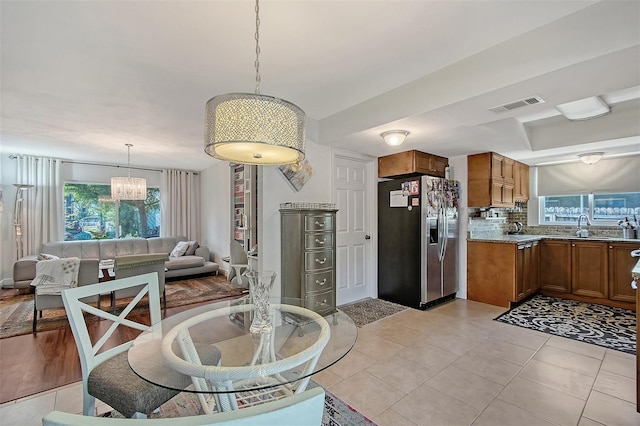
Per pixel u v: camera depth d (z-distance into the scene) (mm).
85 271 3420
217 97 1407
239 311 2123
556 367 2375
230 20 1658
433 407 1899
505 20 1687
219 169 6086
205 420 517
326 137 3457
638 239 3939
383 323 3338
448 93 2217
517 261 3850
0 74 2264
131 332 3188
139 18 1631
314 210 3117
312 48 1954
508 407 1896
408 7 1567
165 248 6211
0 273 4992
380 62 2145
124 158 5574
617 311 3719
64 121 3359
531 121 3750
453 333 3049
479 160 4184
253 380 1406
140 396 1339
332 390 2084
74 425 483
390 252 4227
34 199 5305
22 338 2986
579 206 4824
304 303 2352
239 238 5457
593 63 1636
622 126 3379
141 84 2453
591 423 1744
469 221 4344
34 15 1594
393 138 3035
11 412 1873
